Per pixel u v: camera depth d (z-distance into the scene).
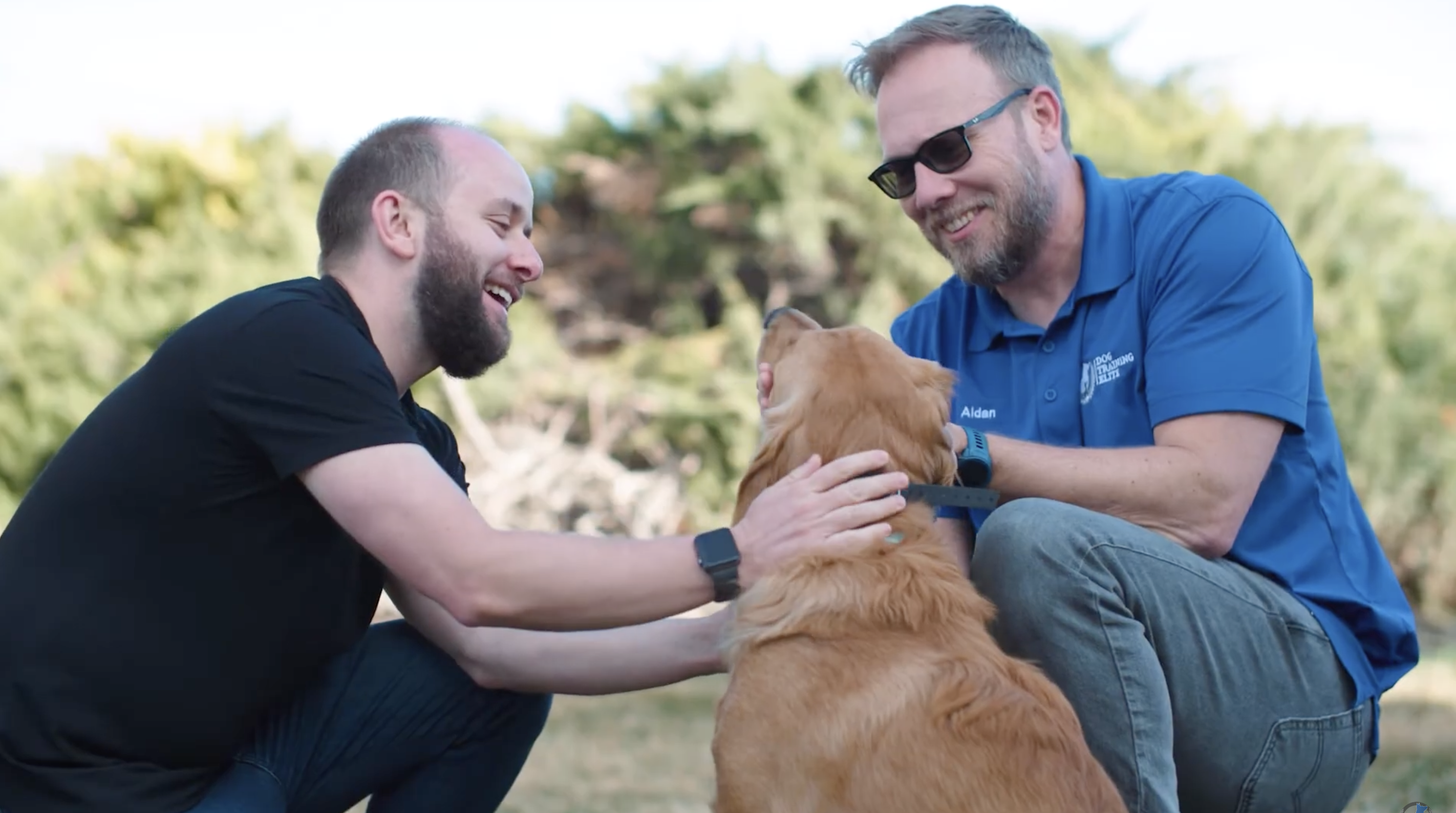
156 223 11.84
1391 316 10.28
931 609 2.70
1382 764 4.87
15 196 11.55
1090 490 2.96
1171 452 2.96
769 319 3.30
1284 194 10.43
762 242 12.52
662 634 3.17
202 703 2.58
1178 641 2.79
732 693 2.75
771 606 2.76
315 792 2.97
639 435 11.48
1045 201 3.31
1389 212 10.53
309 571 2.66
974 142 3.29
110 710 2.51
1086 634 2.71
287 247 11.43
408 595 3.00
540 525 11.05
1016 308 3.52
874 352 3.02
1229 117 11.23
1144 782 2.69
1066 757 2.46
